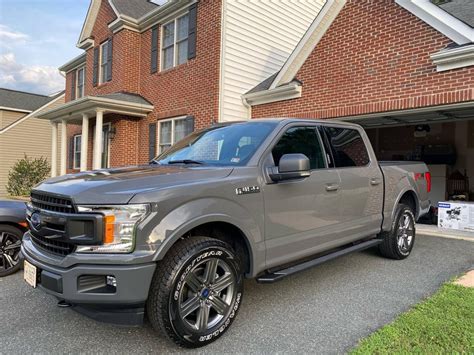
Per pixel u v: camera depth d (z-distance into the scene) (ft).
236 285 9.37
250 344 8.86
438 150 38.86
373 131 44.98
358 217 13.44
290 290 12.55
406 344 8.54
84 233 7.80
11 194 58.39
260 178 10.07
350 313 10.63
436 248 18.80
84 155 41.93
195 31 35.17
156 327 8.23
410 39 22.11
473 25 19.38
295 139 11.73
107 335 9.38
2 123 73.31
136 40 43.42
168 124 39.19
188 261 8.27
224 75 32.68
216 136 12.34
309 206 11.32
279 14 37.86
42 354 8.46
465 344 8.50
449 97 20.36
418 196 17.44
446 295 11.69
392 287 12.82
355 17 24.82
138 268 7.62
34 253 8.89
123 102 38.65
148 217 7.82
